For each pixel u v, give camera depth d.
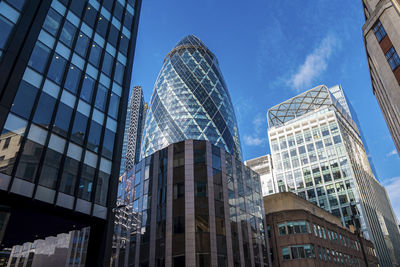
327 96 142.38
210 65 163.88
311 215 60.38
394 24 39.50
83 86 28.64
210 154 54.47
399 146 61.78
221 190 52.22
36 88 23.78
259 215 59.47
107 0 35.94
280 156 134.25
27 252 92.88
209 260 43.50
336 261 61.12
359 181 116.31
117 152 29.83
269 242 57.97
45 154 22.95
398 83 39.59
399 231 139.62
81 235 95.06
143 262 47.75
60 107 25.48
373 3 47.91
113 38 35.03
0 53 21.58
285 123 145.88
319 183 118.12
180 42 181.62
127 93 34.06
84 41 30.55
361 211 103.56
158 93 155.88
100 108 29.98
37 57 24.61
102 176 27.58
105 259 24.92
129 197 60.12
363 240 86.44
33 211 23.94
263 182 139.38
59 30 27.73
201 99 142.00
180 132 128.75
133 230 53.75
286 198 64.31
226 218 49.94
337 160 118.31
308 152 127.31
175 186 50.53
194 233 45.09
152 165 57.25
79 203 24.59
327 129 127.69
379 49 43.78
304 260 52.28
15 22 23.44
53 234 31.33
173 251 44.38
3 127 20.48
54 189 22.98
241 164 62.09
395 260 108.81
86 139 27.09
